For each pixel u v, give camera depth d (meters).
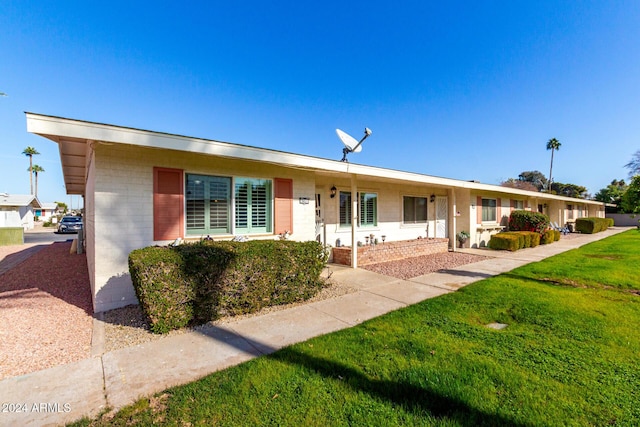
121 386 2.50
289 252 4.86
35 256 10.85
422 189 12.08
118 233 4.68
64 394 2.38
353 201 7.93
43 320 4.18
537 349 3.12
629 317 4.06
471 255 10.47
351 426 2.00
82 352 3.17
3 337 3.56
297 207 7.03
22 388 2.46
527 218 14.13
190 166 5.44
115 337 3.57
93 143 4.41
